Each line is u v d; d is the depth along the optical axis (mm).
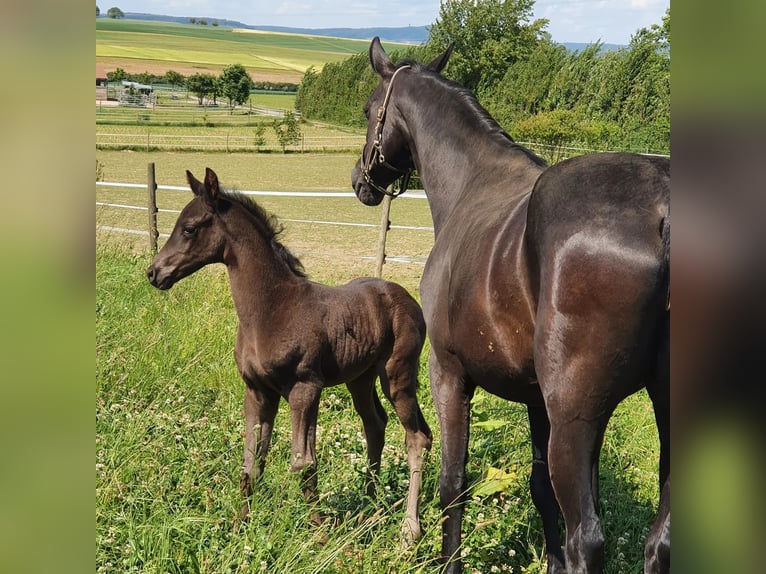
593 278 2205
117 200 19172
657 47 32250
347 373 4148
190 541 3072
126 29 173000
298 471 3674
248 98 85188
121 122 58750
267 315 3867
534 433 3258
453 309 2887
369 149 4309
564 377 2283
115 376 4891
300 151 46812
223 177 30828
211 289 7734
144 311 6375
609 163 2369
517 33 43375
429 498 4074
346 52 170000
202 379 5391
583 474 2295
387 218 9797
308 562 2881
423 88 3889
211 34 181375
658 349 2215
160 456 3748
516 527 3689
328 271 11820
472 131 3605
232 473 3756
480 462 4234
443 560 3146
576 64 35781
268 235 3959
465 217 3205
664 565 2123
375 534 3301
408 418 4340
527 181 3158
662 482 2254
